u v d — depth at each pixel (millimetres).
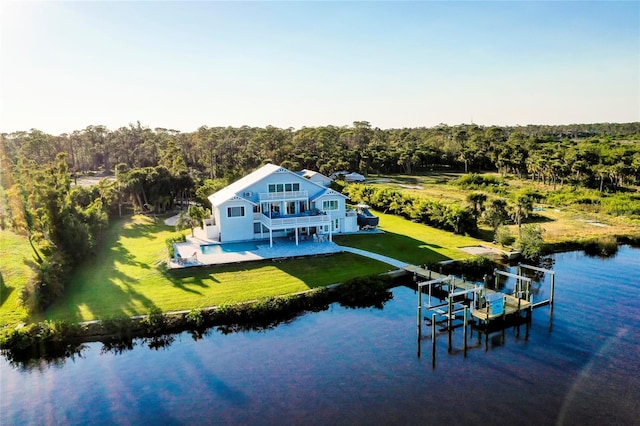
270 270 37969
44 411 21609
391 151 126188
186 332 29422
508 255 44344
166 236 50625
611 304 34000
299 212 48938
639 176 92812
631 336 28891
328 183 69688
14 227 41969
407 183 99312
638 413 21031
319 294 33531
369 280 35375
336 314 32219
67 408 21812
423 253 43844
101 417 21047
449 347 27578
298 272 37688
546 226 57938
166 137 143875
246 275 36781
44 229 38750
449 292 33500
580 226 57938
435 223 55531
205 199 59406
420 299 30406
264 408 21391
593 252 48031
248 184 47250
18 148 112875
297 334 29172
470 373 24609
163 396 22547
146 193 63812
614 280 39219
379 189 68688
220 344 27875
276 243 45469
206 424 20297
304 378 24000
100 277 36656
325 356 26391
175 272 37125
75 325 28375
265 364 25500
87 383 23953
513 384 23547
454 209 52906
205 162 110688
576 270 41969
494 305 32000
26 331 27281
